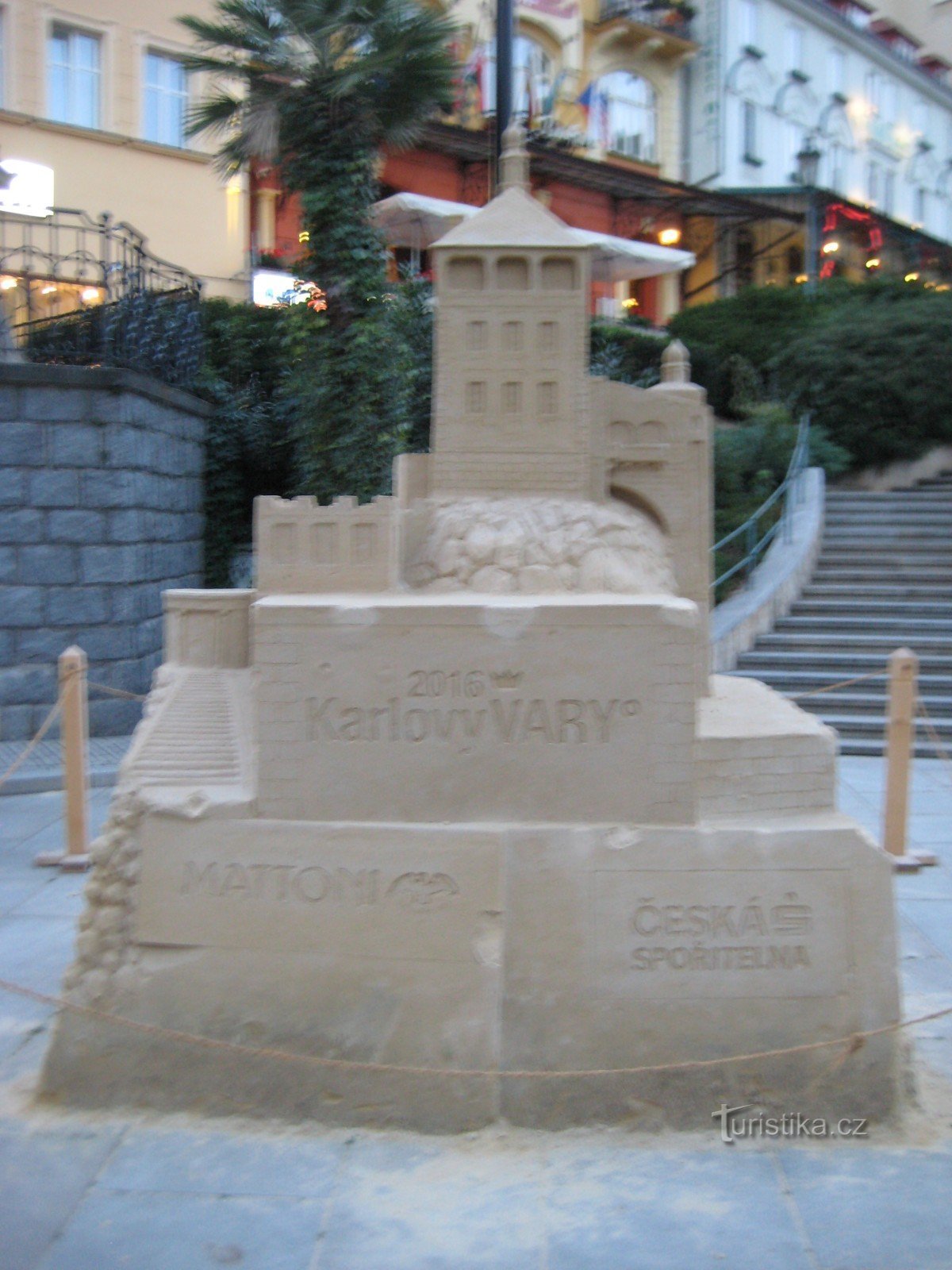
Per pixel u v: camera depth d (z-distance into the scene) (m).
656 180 25.45
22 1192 3.80
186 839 4.30
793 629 12.95
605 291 27.52
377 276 12.58
